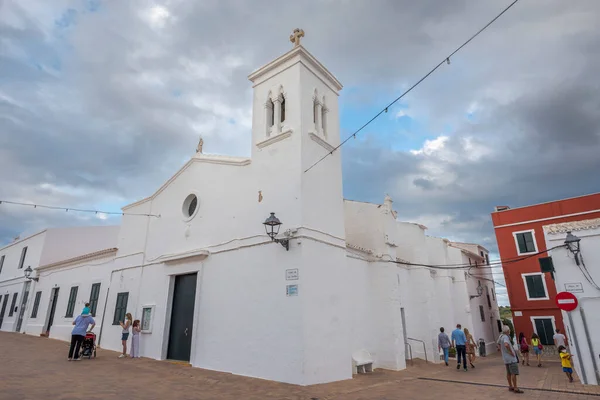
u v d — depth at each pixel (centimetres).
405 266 1764
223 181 1266
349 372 1038
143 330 1321
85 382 805
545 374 1310
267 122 1216
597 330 964
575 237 1005
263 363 959
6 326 2272
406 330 1566
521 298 2431
